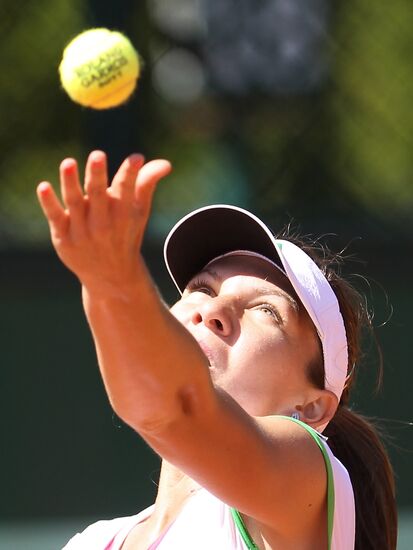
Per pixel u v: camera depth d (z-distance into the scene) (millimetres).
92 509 18922
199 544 7371
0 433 19094
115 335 5742
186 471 6398
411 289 19125
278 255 7934
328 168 20062
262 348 7734
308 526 7008
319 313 7852
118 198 5504
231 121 20125
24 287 19219
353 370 8734
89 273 5598
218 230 8406
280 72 20219
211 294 8211
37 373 19156
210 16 20047
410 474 18453
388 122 20219
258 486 6496
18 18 20297
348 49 20281
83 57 6301
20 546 17891
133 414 6016
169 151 19844
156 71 19656
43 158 20062
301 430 6906
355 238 18156
